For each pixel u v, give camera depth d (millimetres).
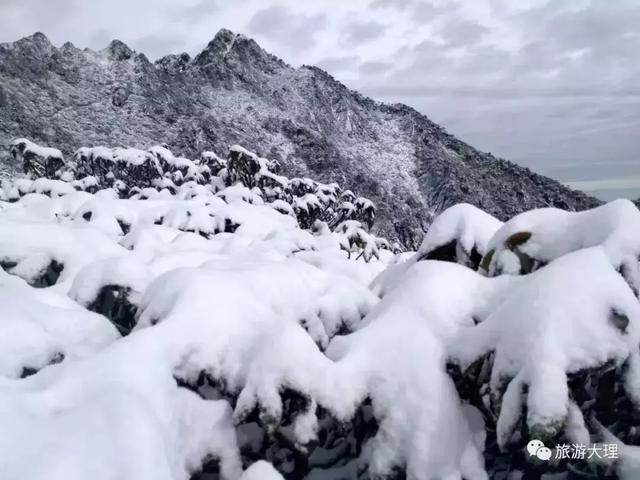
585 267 3109
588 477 3146
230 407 3227
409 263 5230
